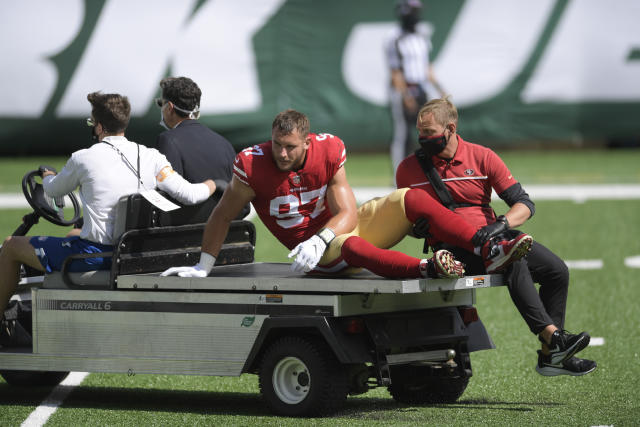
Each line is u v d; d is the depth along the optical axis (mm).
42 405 18938
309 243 17141
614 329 26062
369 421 16516
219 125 79250
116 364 18203
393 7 79125
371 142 80312
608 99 81062
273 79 79688
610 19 80375
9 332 20125
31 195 19578
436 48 80188
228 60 79125
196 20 78562
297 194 18094
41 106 80438
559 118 81188
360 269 17953
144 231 18797
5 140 80688
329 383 16484
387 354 17125
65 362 18672
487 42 80375
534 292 17562
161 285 17922
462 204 18750
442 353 17641
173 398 19688
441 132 18312
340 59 79750
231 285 17312
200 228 19953
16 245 19141
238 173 17969
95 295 18391
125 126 19406
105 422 17016
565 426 16188
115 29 78688
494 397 19359
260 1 79062
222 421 16797
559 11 80438
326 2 79375
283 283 16859
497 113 81000
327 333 16250
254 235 21312
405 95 57688
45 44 79750
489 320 27828
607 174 68312
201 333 17500
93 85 79500
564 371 17703
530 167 73375
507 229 17609
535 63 80688
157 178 19250
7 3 79500
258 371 17547
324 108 80250
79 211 20266
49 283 19109
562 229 45688
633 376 20844
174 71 78625
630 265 36375
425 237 18109
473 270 17859
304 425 16188
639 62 80750
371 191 57844
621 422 16484
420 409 18000
